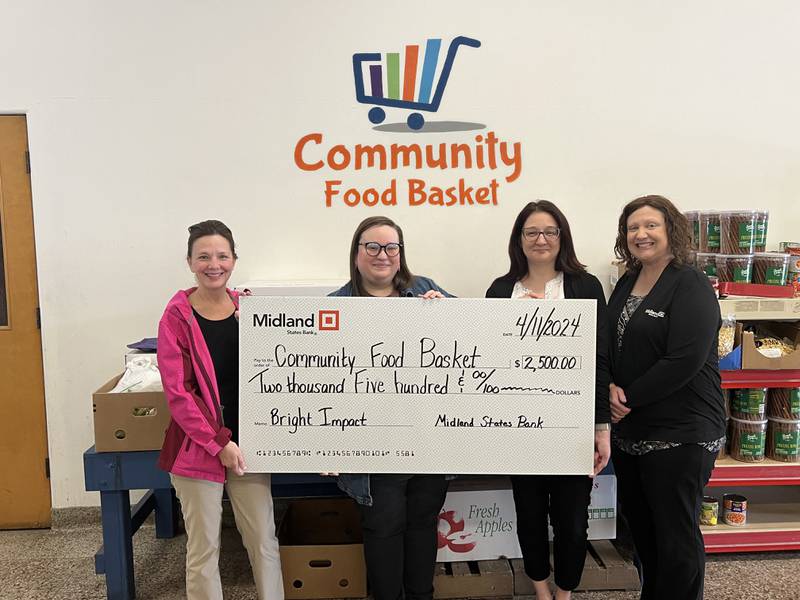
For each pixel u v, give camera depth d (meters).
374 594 1.88
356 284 1.91
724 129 2.75
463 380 1.87
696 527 1.79
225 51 2.62
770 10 2.71
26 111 2.59
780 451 2.39
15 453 2.73
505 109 2.70
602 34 2.68
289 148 2.67
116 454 2.08
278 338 1.86
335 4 2.62
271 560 1.93
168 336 1.77
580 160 2.73
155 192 2.66
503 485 2.29
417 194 2.71
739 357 2.27
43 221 2.64
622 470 1.95
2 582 2.31
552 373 1.87
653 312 1.78
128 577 2.16
